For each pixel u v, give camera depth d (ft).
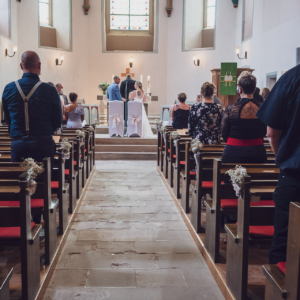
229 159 11.33
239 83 11.21
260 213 8.09
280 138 6.55
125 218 15.10
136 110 33.19
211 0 49.98
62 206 12.09
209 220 10.64
